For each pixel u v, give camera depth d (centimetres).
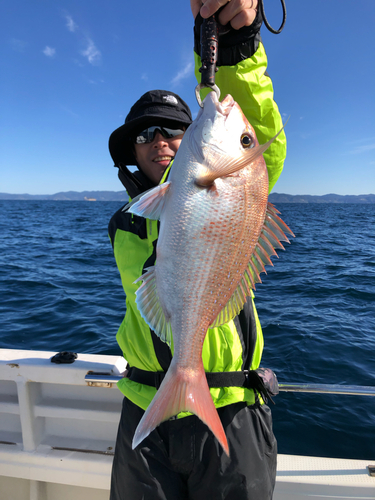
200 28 130
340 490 180
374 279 939
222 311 126
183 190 120
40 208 7969
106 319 601
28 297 743
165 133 167
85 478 201
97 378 203
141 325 149
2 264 1128
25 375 210
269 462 145
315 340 511
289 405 361
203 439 136
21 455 208
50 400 219
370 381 404
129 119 179
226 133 120
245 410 143
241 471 134
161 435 142
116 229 169
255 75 144
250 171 124
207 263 121
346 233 2552
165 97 167
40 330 552
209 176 119
